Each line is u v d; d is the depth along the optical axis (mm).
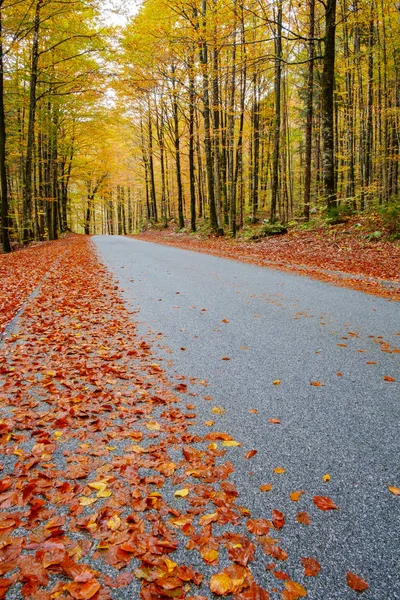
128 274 9930
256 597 1539
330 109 13883
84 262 12273
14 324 5555
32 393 3438
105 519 1970
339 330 4977
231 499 2104
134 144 34781
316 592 1566
